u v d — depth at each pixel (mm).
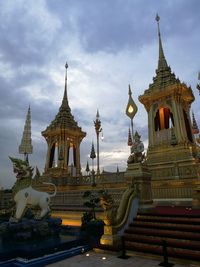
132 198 10695
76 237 10203
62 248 8602
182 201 15828
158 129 26516
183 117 24484
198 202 13656
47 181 25156
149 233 8914
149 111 26750
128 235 9258
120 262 7449
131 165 12484
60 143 32469
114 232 9086
